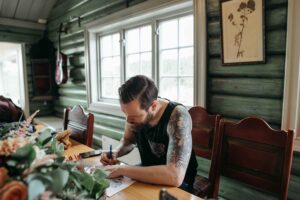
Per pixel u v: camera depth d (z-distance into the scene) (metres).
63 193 0.67
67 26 3.39
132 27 2.51
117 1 2.49
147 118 1.11
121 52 2.67
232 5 1.52
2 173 0.57
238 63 1.55
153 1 2.06
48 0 3.55
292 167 1.39
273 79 1.41
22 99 3.95
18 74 4.00
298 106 1.34
